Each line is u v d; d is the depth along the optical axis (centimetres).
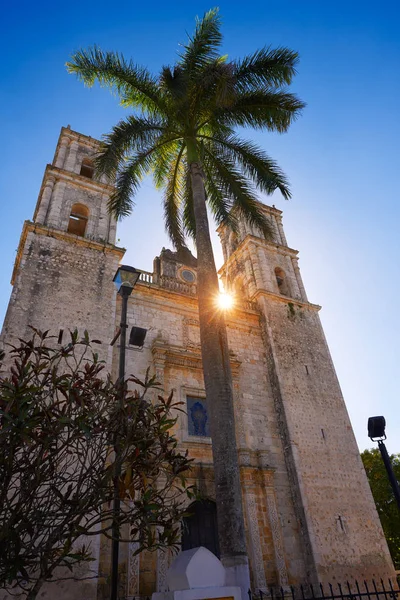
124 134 1659
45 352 824
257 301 2761
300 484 2006
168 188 1977
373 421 1034
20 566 626
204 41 1648
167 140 1747
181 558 593
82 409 757
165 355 2067
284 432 2183
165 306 2305
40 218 2261
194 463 1852
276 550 1786
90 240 2214
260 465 1988
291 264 3195
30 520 672
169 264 2738
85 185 2536
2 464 674
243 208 1745
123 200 1694
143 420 816
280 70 1600
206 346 1238
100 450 783
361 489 2198
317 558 1823
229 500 1012
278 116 1639
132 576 1441
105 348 1903
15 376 718
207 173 1823
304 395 2377
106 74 1669
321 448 2211
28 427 661
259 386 2336
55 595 1284
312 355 2625
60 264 2061
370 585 1873
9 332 1714
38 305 1864
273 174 1725
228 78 1473
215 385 1166
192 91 1620
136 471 776
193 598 531
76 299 1980
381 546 2041
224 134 1789
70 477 757
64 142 2770
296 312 2803
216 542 1766
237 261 3216
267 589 1656
